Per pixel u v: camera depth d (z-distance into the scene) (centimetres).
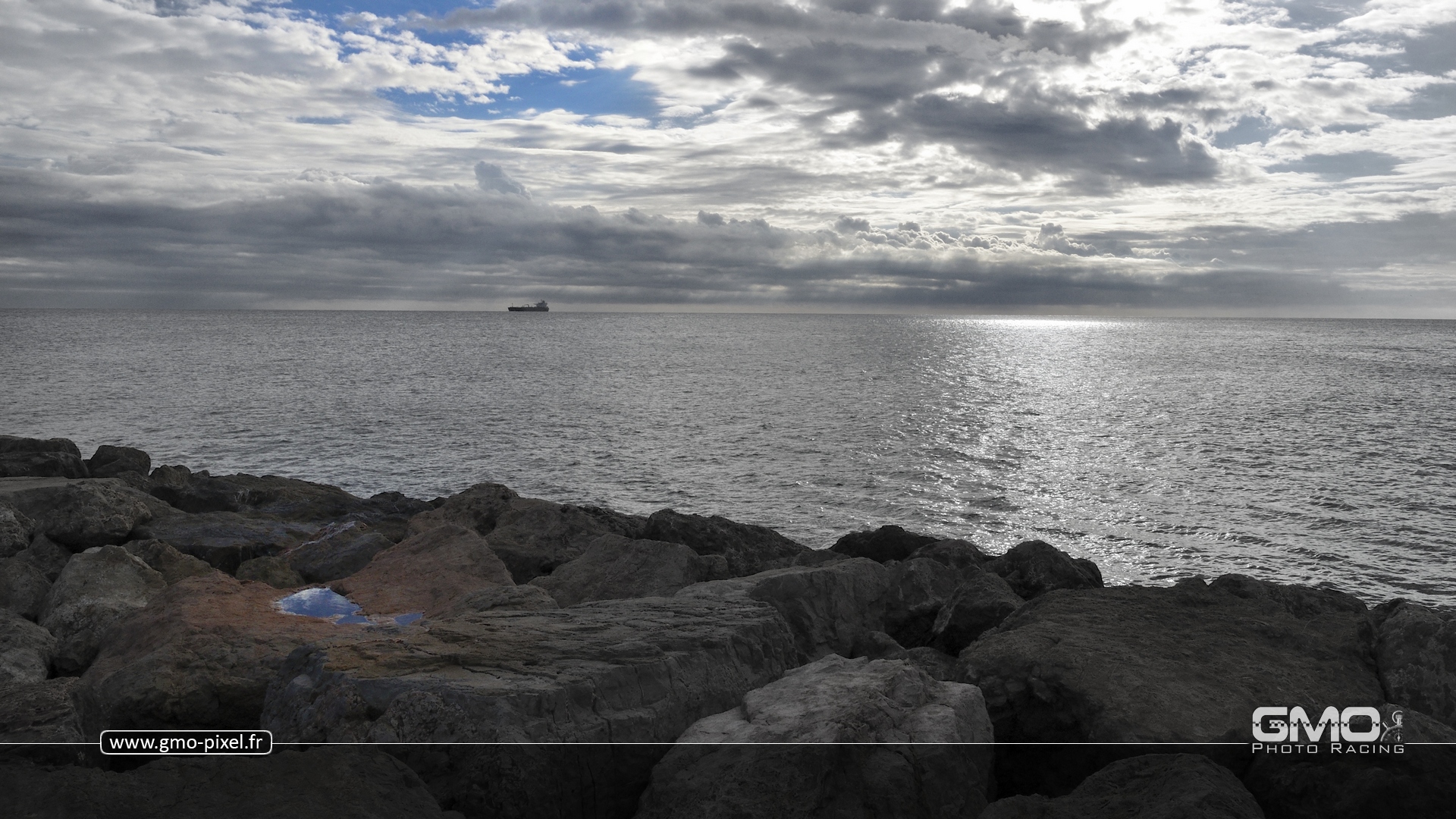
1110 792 476
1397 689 606
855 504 2992
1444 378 7906
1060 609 735
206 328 19388
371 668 548
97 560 1002
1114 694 571
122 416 4816
